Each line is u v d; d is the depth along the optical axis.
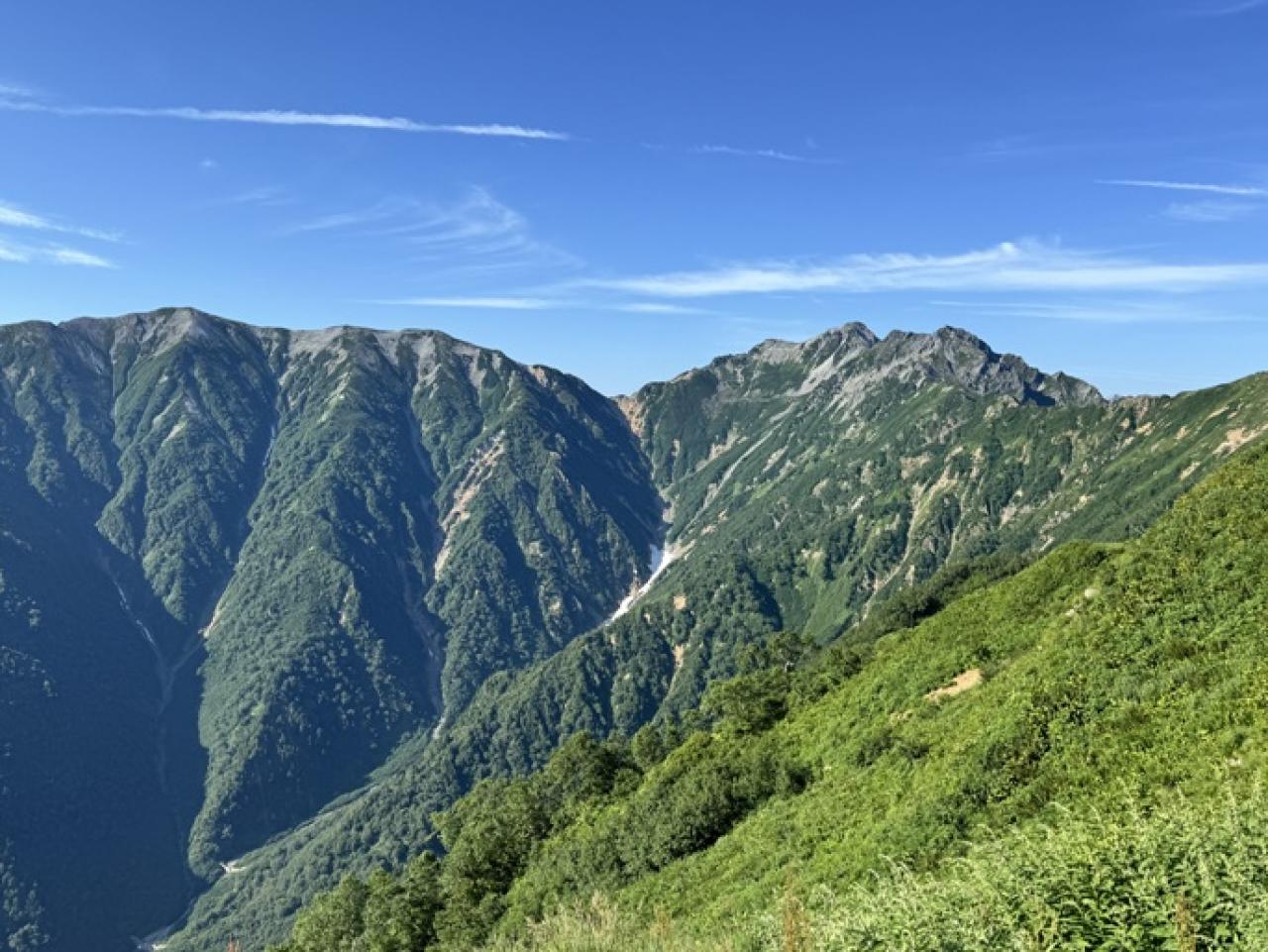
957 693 49.28
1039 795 29.14
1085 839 15.30
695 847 53.59
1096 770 28.22
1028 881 14.83
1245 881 12.94
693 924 39.66
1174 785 23.95
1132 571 41.81
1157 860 14.05
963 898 15.74
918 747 43.09
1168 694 30.48
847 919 17.45
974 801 33.16
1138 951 12.63
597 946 22.33
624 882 55.72
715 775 57.53
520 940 26.06
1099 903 13.62
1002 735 35.97
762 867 42.31
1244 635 31.70
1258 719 24.39
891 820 36.44
